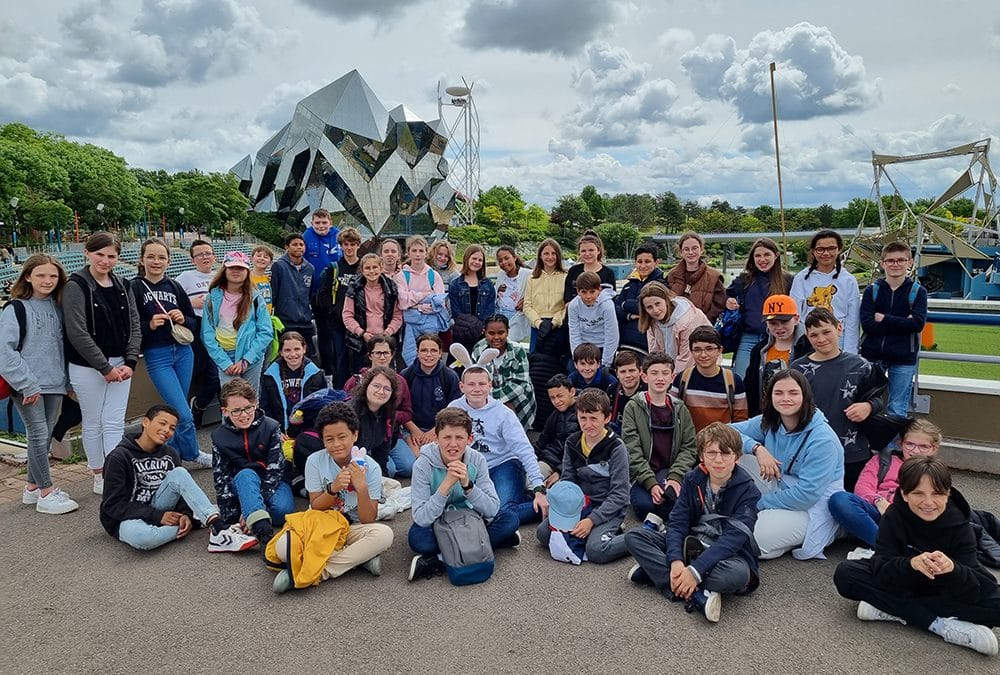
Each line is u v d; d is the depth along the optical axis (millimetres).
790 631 3055
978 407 5211
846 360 4156
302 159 75562
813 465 3750
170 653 2955
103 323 4770
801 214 106625
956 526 2918
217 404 6938
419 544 3799
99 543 4172
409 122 76562
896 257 4922
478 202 120812
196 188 81875
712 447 3375
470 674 2752
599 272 6559
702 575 3211
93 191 68062
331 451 3826
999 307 5574
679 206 134250
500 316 5824
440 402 5531
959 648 2885
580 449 4289
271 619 3230
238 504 4223
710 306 6023
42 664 2889
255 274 6957
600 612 3258
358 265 7066
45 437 4715
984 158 31156
